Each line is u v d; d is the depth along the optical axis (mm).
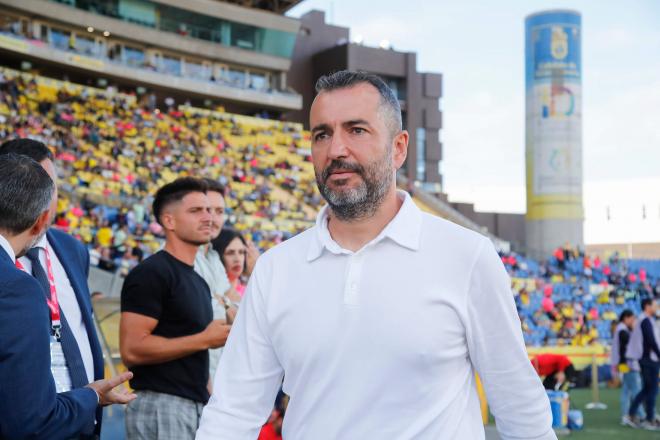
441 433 1768
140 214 19250
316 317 1844
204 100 37719
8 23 30500
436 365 1782
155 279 3174
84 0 32500
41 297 2141
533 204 33219
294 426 1896
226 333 3129
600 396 11992
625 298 23250
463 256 1819
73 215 17406
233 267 4777
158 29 35000
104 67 32156
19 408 2008
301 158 34656
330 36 43500
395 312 1782
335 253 1864
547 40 32938
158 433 3094
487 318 1826
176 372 3156
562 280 25578
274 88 39969
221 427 1958
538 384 1891
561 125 32812
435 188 42969
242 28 38094
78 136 27016
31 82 28844
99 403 2477
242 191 27875
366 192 1841
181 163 28469
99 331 5234
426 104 43031
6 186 2242
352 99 1849
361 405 1785
